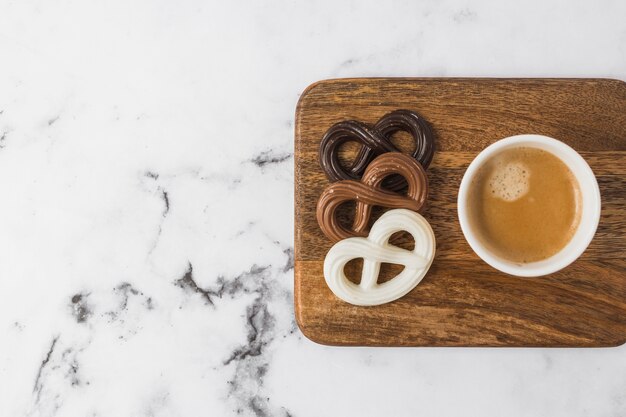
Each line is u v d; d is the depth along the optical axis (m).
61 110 0.51
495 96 0.47
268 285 0.51
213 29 0.51
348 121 0.47
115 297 0.51
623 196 0.47
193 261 0.51
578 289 0.47
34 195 0.51
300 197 0.47
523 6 0.50
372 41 0.51
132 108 0.51
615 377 0.50
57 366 0.51
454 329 0.47
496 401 0.50
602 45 0.50
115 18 0.51
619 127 0.47
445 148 0.47
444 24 0.51
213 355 0.51
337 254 0.46
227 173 0.51
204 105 0.51
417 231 0.46
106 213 0.51
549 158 0.45
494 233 0.45
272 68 0.51
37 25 0.52
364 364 0.50
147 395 0.51
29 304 0.52
